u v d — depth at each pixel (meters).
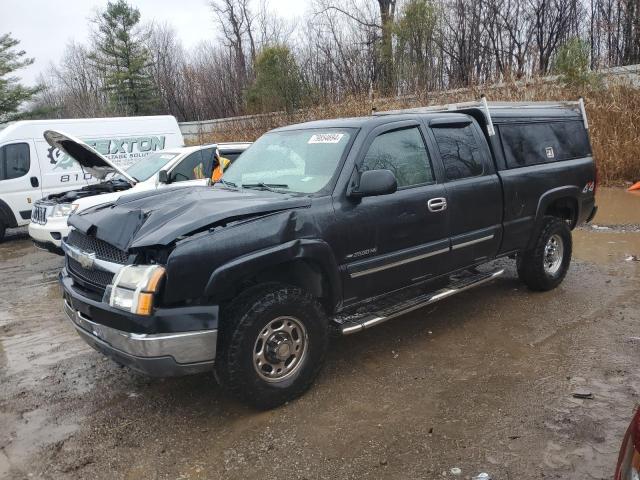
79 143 7.01
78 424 3.70
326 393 3.94
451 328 5.09
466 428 3.42
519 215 5.38
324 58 23.67
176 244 3.28
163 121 12.88
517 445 3.21
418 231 4.44
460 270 4.94
